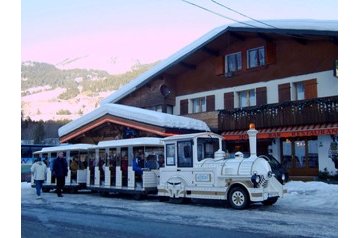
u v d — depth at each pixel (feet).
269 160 62.23
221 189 45.39
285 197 51.60
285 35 73.82
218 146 51.96
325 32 65.57
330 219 35.70
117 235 30.22
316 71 72.38
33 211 45.11
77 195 67.05
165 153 52.90
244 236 28.78
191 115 87.30
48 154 78.43
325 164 68.23
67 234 31.01
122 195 64.54
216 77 88.33
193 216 39.14
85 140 95.30
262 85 79.92
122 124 80.23
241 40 83.56
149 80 95.61
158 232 31.04
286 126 70.90
